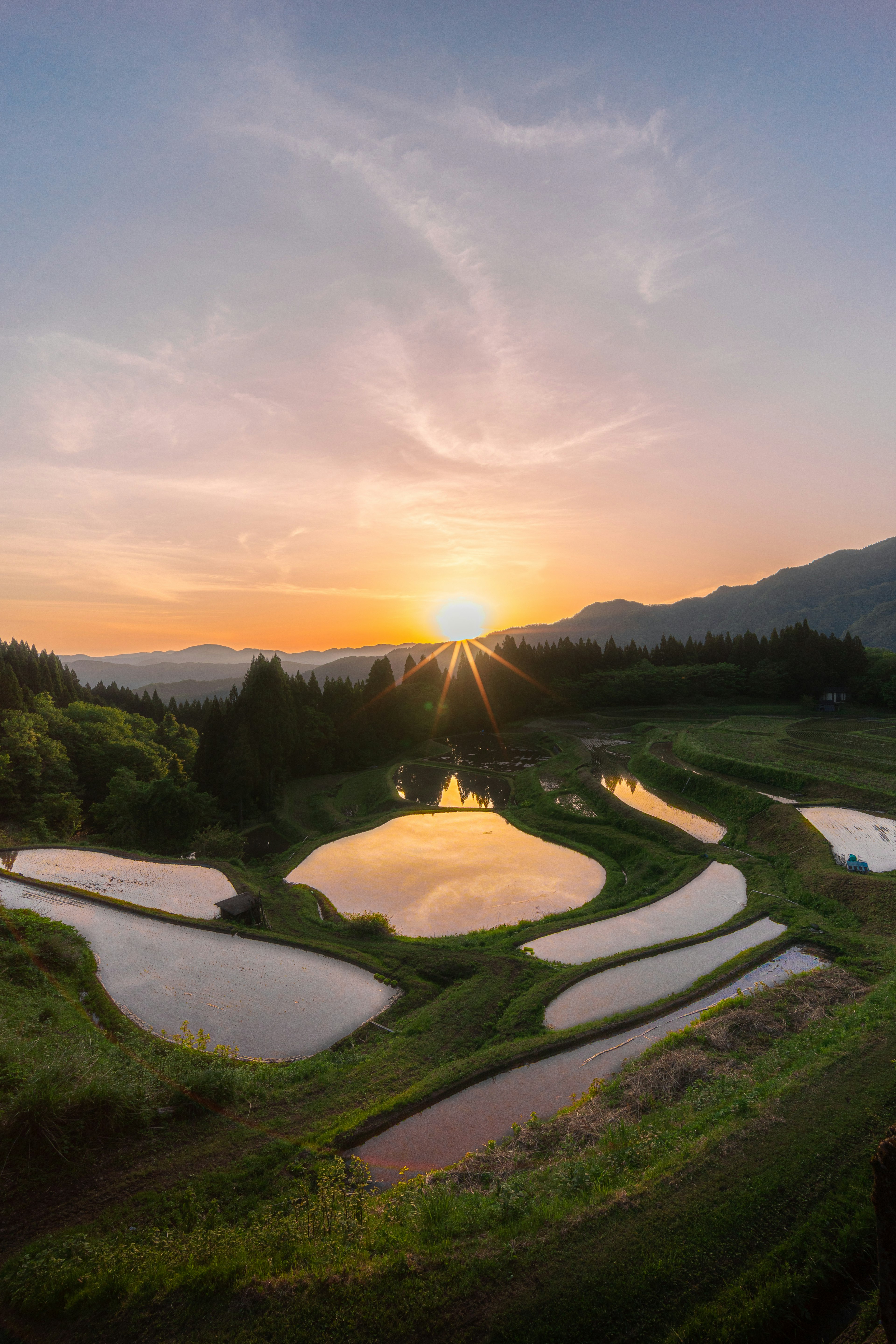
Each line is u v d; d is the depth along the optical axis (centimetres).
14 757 5962
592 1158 1357
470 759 9050
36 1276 1037
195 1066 1875
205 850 5125
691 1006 2345
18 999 2219
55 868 4222
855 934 2852
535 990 2489
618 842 4759
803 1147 1222
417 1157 1553
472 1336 898
